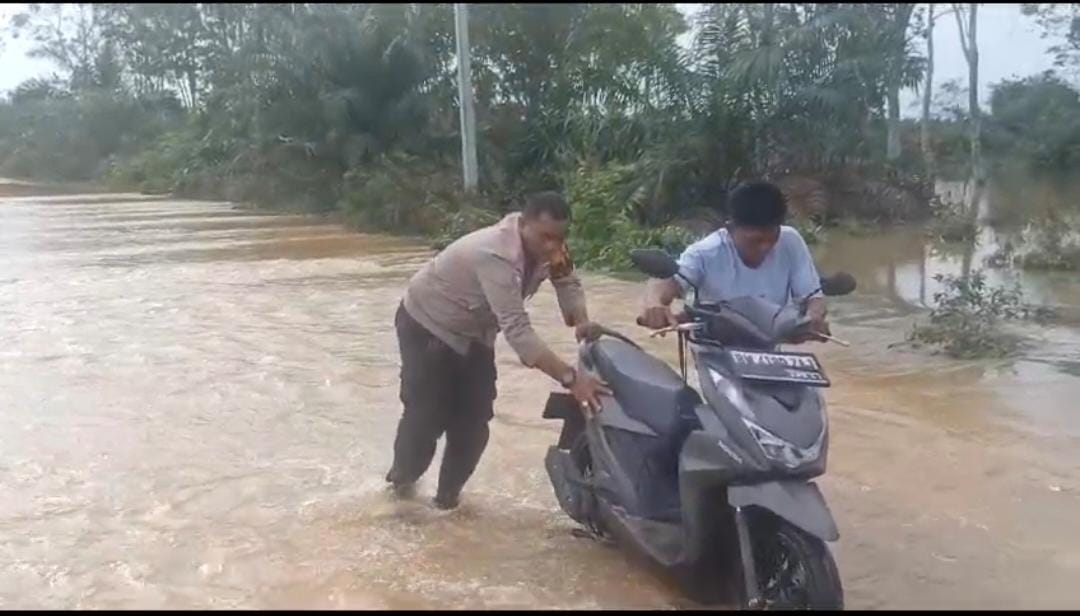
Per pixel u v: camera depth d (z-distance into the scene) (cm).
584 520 519
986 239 1877
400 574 484
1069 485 591
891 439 674
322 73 2717
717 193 2036
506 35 2667
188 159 3819
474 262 512
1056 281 1354
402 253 1762
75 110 4988
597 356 518
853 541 516
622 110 2147
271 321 1095
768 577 423
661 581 476
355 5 2916
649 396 482
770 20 2184
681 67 2089
